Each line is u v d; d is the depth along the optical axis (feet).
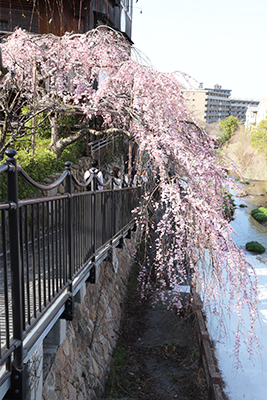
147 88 23.43
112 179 22.89
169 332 33.58
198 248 22.12
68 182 12.43
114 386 24.91
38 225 9.31
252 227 86.69
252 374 28.45
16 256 7.49
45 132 36.83
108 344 28.27
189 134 23.97
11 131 26.58
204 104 355.36
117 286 37.22
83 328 23.49
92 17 46.91
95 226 17.71
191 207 20.68
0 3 40.22
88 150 39.63
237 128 232.32
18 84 29.43
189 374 27.78
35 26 41.27
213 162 21.65
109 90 26.32
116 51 28.27
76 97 28.35
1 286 12.20
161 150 21.22
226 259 20.68
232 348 31.68
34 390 11.62
